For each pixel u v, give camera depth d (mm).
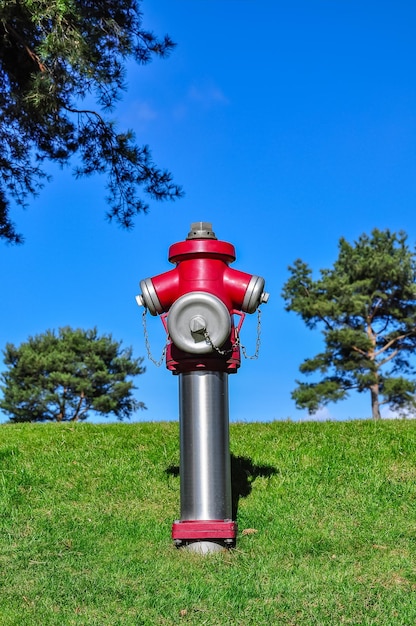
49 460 8961
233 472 8211
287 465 8469
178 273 6641
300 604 5109
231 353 6430
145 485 8008
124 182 14695
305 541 6395
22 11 11711
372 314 30703
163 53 14195
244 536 6543
